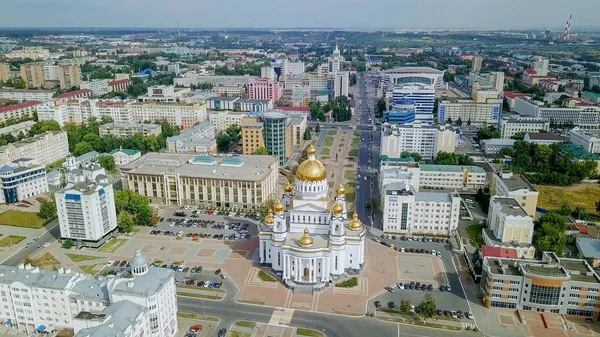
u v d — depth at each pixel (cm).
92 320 17500
